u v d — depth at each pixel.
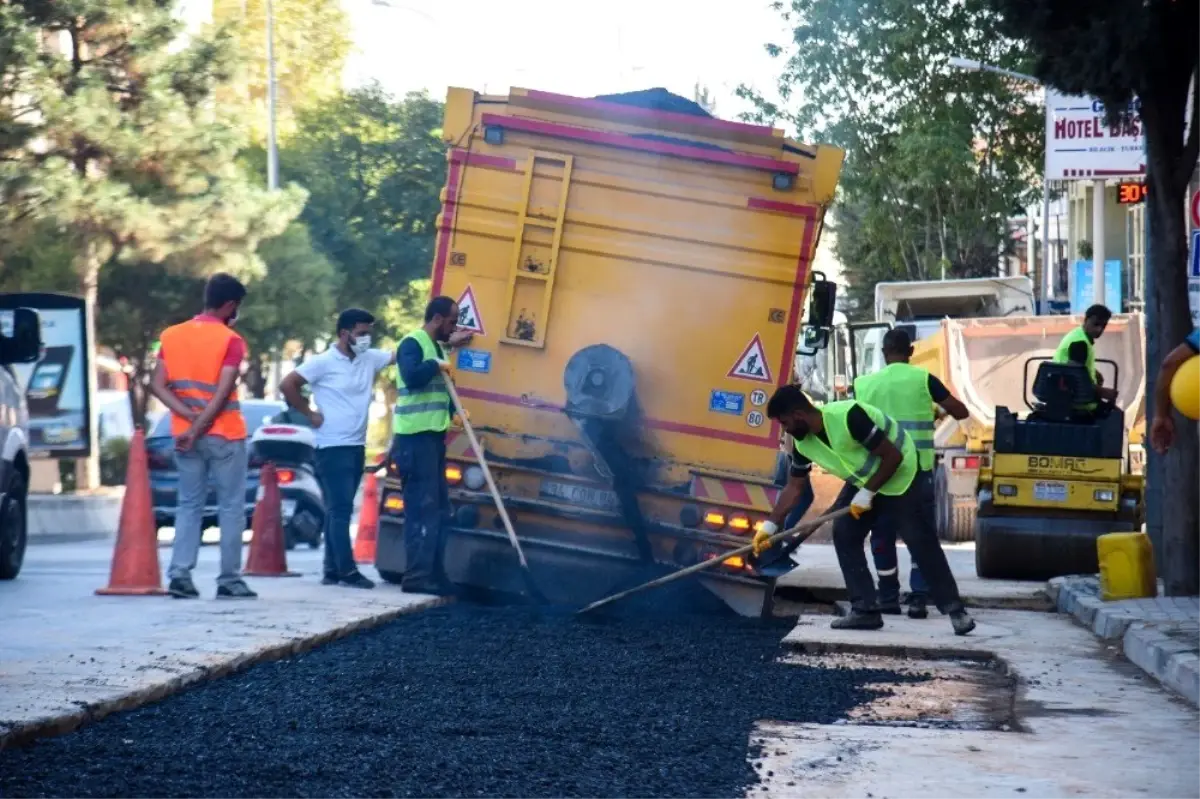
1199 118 15.87
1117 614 13.88
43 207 34.50
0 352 16.19
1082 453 19.53
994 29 15.91
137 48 36.28
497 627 13.60
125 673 9.77
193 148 36.78
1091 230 60.09
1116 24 14.74
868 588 14.05
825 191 14.84
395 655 11.65
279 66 69.38
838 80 56.06
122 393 49.09
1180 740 8.87
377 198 60.00
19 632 11.90
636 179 15.09
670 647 12.62
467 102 15.27
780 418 13.15
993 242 57.09
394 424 15.56
